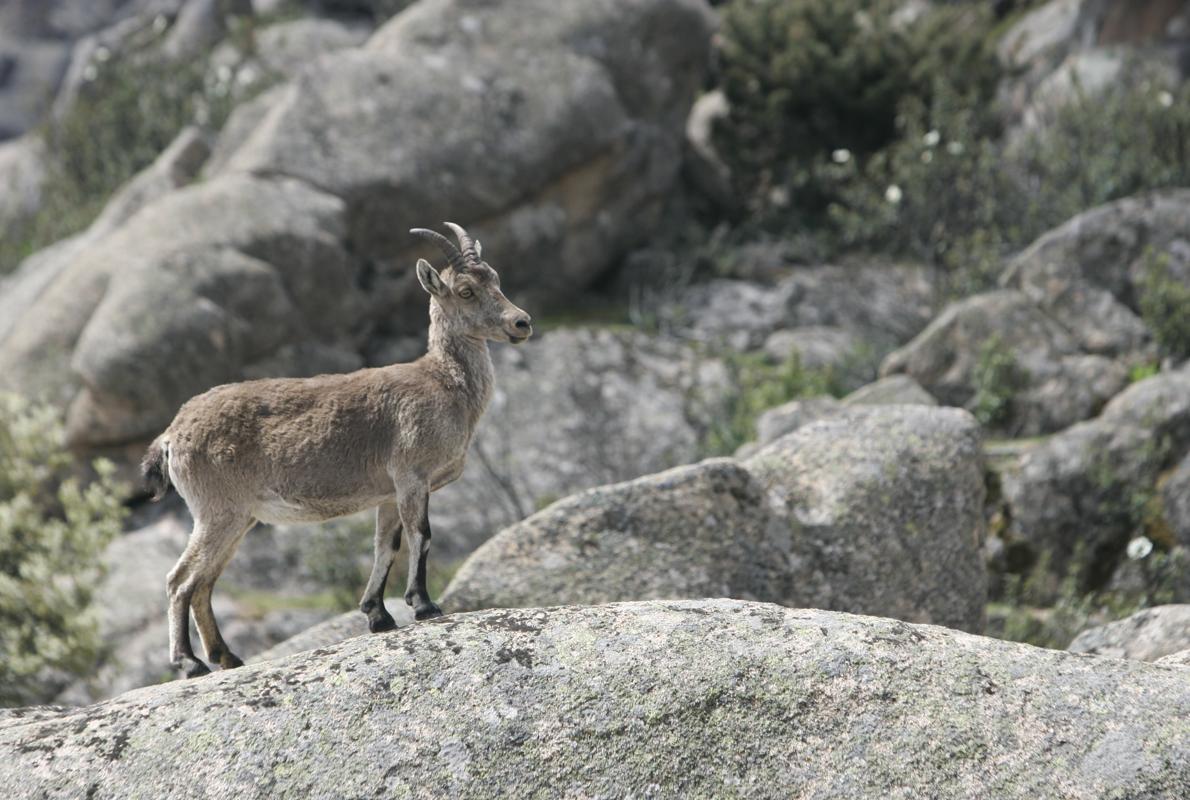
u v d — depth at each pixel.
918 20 51.00
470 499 35.06
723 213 49.47
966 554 21.47
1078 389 31.48
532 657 13.70
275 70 58.66
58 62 119.81
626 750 12.95
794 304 42.28
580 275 44.94
